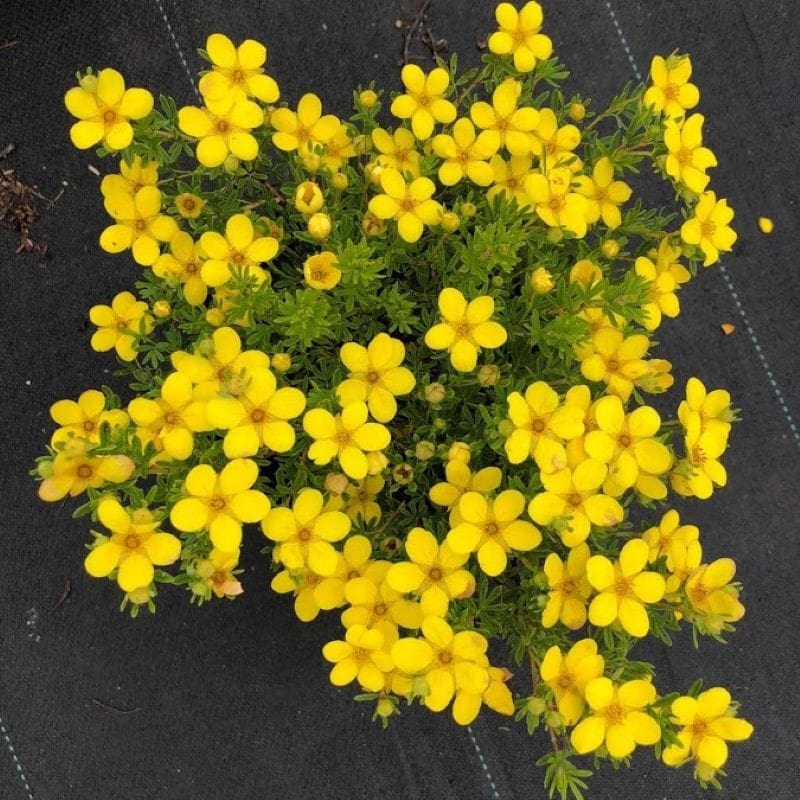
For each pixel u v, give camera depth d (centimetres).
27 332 55
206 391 36
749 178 60
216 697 56
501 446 38
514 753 57
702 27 60
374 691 36
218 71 38
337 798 57
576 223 39
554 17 59
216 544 35
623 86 59
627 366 39
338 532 36
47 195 56
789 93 61
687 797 59
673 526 38
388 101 57
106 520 34
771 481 60
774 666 60
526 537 36
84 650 56
